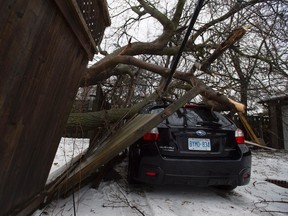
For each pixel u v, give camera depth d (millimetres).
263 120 13250
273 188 4961
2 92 1467
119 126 5047
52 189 3102
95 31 2879
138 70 8828
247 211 3537
